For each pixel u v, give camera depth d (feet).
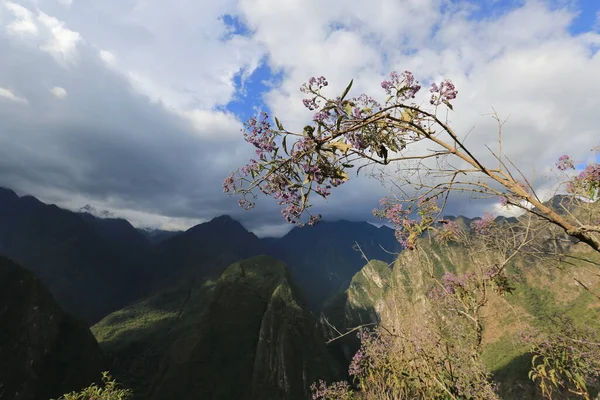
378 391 19.45
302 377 358.64
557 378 12.85
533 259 11.50
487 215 12.55
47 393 311.68
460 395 14.67
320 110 7.99
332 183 8.25
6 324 319.68
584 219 9.65
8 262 359.25
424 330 16.10
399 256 18.11
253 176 8.36
